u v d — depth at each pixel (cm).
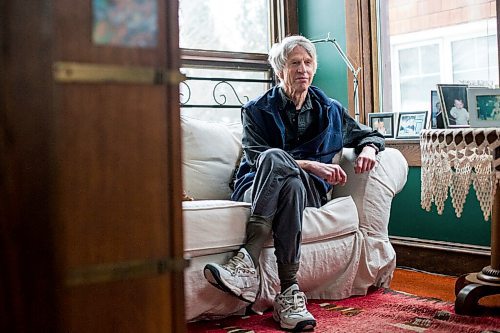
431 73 329
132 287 70
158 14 71
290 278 221
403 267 326
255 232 223
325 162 265
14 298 58
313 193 253
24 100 58
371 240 262
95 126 67
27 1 58
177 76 72
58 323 60
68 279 66
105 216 68
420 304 239
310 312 233
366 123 349
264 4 381
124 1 69
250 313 233
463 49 312
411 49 338
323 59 374
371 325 211
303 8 384
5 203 57
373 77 352
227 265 215
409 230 326
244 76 368
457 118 244
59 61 65
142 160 70
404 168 276
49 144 59
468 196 296
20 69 58
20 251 58
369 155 260
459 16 313
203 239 216
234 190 260
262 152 240
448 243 305
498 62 280
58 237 60
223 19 363
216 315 225
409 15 338
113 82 68
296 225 222
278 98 264
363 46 350
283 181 224
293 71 257
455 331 202
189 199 253
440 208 226
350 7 351
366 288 260
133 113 69
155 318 72
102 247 68
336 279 255
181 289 74
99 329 68
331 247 249
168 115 72
